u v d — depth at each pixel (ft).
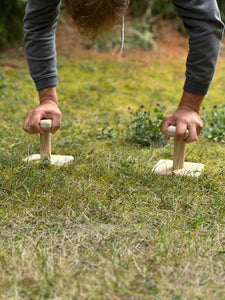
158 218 6.98
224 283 5.36
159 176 8.52
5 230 6.64
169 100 14.66
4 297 4.99
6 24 20.17
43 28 8.08
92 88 15.75
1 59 19.31
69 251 6.06
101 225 6.76
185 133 7.93
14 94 14.70
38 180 8.13
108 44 21.62
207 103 14.33
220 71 18.85
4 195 7.70
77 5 5.76
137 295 5.07
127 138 10.80
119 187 8.06
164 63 20.13
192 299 5.02
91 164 9.08
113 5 5.71
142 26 23.02
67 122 12.13
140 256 5.86
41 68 8.36
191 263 5.74
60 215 7.13
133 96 15.03
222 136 10.93
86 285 5.17
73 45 21.66
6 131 11.32
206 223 6.88
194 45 7.30
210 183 8.23
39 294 5.07
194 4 7.07
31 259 5.70
